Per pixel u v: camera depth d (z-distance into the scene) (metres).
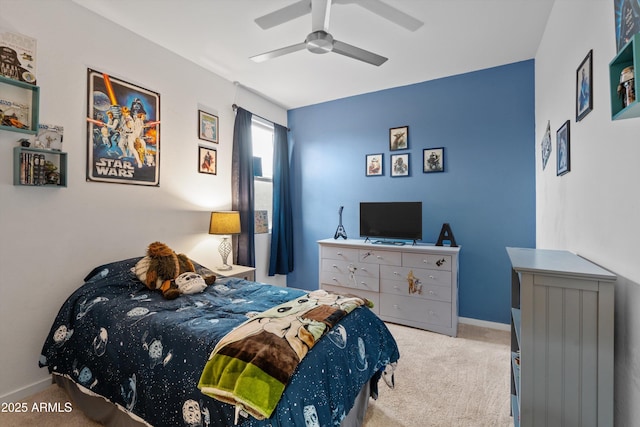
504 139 3.16
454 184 3.40
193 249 3.11
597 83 1.34
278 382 1.18
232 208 3.53
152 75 2.72
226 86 3.49
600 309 1.11
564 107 1.88
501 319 3.18
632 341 1.03
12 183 1.92
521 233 3.10
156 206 2.77
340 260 3.55
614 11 1.13
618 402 1.12
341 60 3.04
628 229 1.06
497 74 3.17
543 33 2.54
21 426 1.71
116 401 1.55
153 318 1.66
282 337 1.38
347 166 4.05
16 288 1.94
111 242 2.43
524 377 1.20
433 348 2.70
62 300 2.14
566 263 1.30
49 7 2.06
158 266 2.27
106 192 2.40
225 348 1.31
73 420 1.76
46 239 2.07
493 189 3.21
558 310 1.16
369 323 1.85
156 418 1.38
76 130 2.21
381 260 3.31
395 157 3.72
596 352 1.12
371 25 2.45
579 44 1.60
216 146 3.36
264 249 4.15
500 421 1.77
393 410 1.87
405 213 3.41
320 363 1.38
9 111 1.88
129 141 2.55
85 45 2.26
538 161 2.87
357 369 1.57
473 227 3.31
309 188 4.34
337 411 1.36
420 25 2.03
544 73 2.53
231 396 1.15
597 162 1.33
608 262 1.21
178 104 2.96
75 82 2.21
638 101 0.79
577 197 1.60
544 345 1.18
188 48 2.84
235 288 2.32
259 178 4.07
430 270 3.06
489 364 2.42
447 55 2.94
